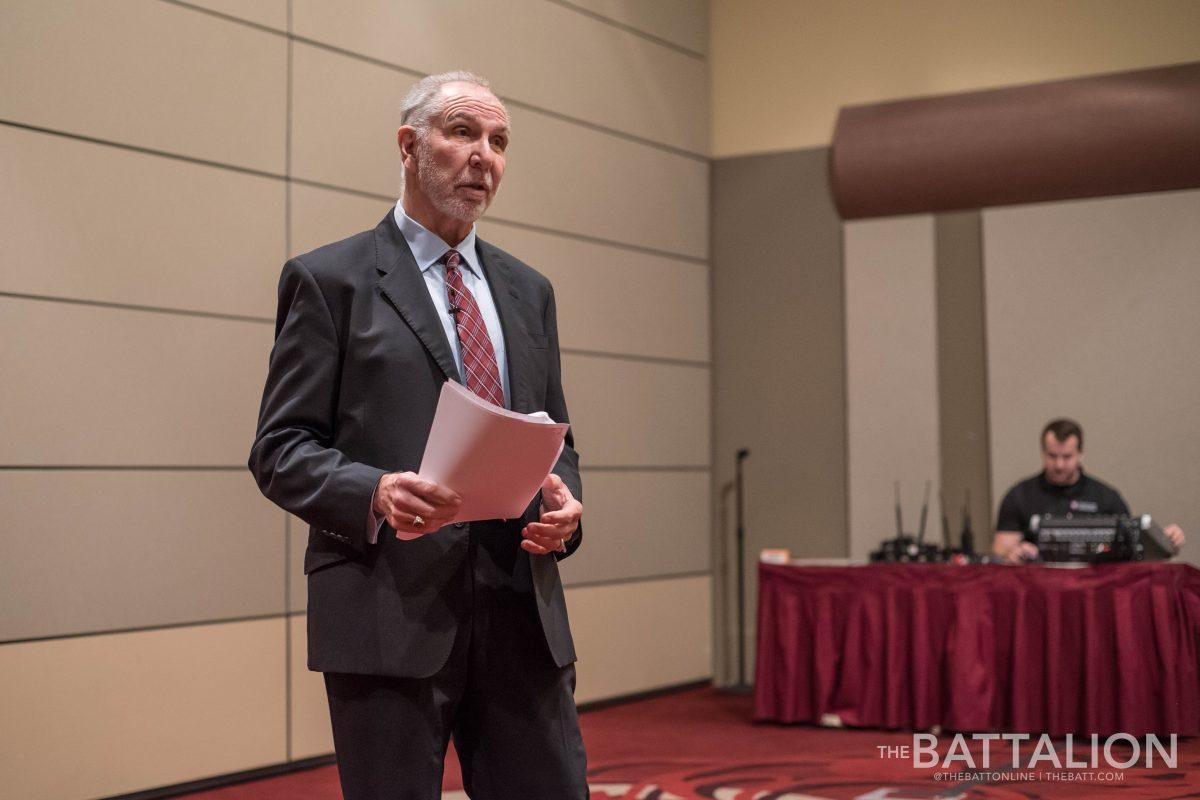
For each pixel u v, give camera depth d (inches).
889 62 240.8
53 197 143.9
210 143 160.4
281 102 169.6
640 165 236.4
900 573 187.6
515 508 60.6
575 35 222.1
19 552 139.3
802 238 246.2
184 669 155.0
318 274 65.4
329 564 64.1
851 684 190.1
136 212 152.1
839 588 192.4
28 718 139.3
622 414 229.3
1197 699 172.4
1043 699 176.9
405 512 58.0
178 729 153.9
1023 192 225.1
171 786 152.8
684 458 244.1
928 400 232.8
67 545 143.7
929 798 141.6
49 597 141.7
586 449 221.3
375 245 67.8
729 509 250.1
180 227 156.7
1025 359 225.6
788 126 249.0
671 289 242.8
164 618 153.2
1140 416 217.6
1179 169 214.2
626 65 234.1
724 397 252.1
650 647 232.4
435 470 57.4
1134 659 172.1
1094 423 220.7
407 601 62.9
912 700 185.9
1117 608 173.6
